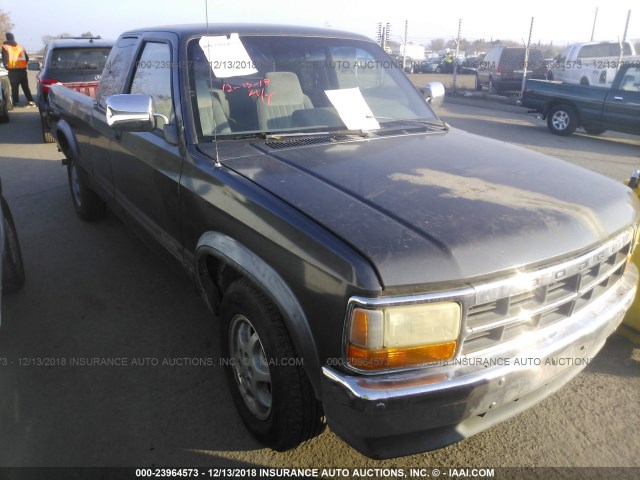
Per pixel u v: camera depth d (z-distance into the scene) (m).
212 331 3.76
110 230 5.60
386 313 1.87
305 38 3.71
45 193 6.85
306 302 2.11
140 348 3.56
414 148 3.01
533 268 2.05
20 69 14.41
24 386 3.18
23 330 3.76
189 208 2.92
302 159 2.72
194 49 3.28
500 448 2.73
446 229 2.04
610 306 2.46
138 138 3.52
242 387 2.73
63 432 2.82
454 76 19.91
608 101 11.20
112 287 4.38
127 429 2.85
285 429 2.38
